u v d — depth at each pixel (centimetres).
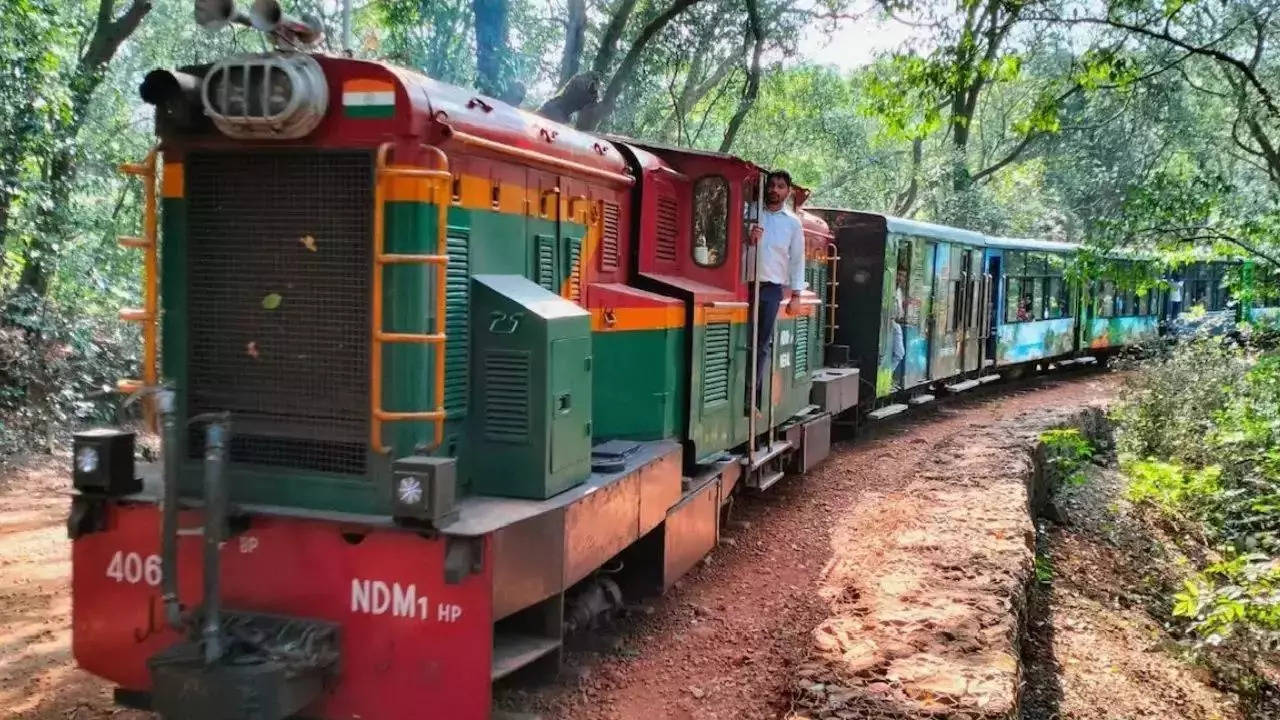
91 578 430
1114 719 621
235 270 438
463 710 390
